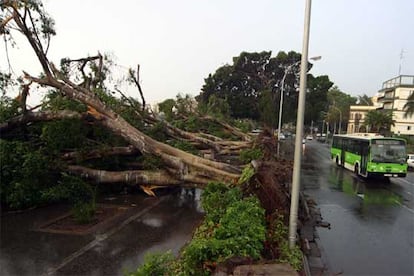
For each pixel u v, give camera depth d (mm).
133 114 18344
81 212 10242
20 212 11219
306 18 7207
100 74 17516
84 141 13992
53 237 9008
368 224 11328
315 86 61219
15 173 11281
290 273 5363
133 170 14656
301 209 11789
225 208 8094
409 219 11984
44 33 13453
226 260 5582
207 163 13750
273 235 7312
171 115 34688
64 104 13883
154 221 10555
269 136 29766
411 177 22688
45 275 6844
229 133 34844
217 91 62500
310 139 75938
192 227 10000
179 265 5965
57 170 12461
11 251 8039
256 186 9617
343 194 16234
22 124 13406
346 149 24766
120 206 12320
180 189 15359
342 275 7348
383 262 8102
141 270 5672
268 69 61469
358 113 76250
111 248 8289
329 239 9742
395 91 63906
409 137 50250
